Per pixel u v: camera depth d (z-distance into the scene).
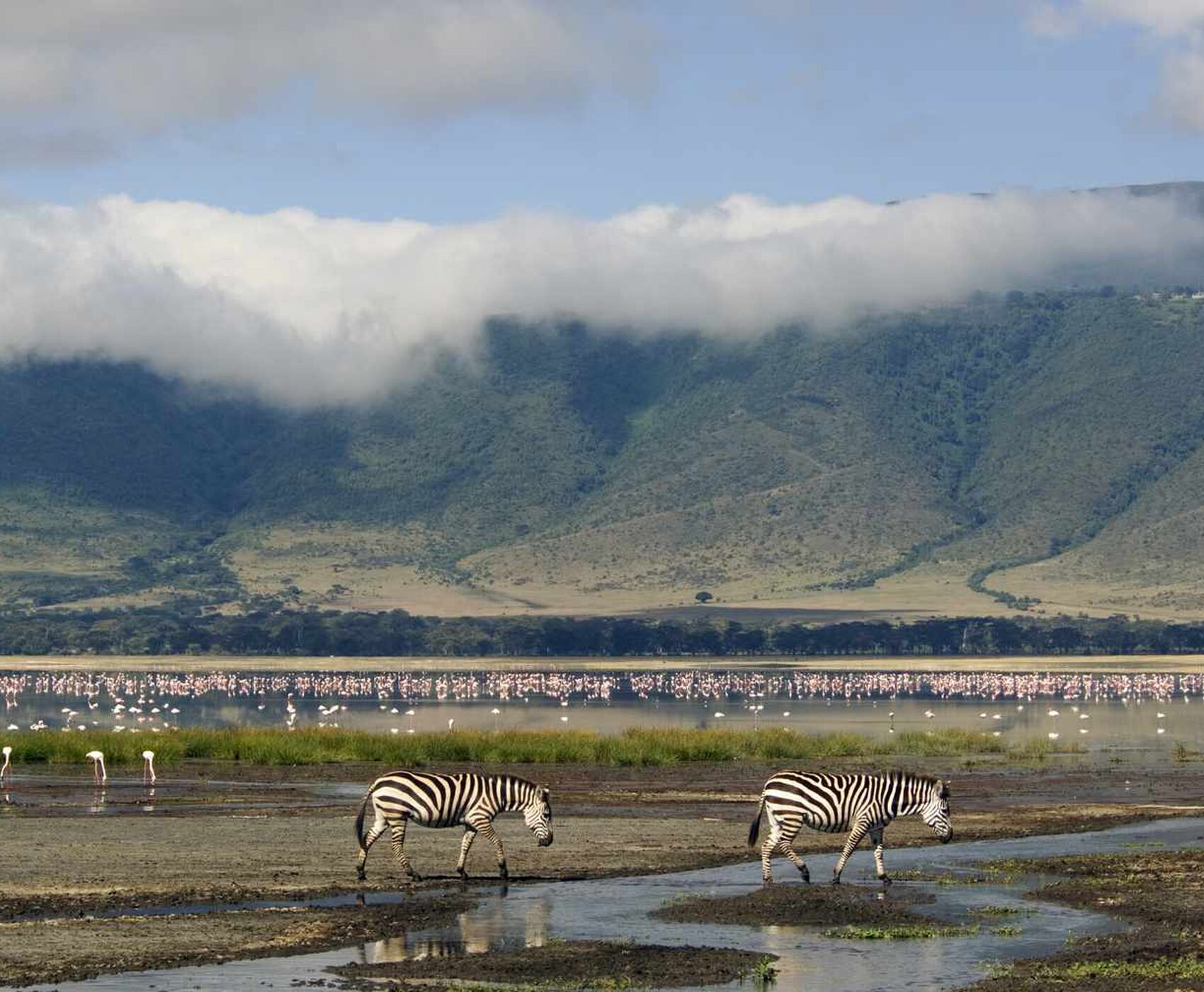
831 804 46.06
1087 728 140.88
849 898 43.81
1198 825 62.25
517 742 95.25
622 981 34.19
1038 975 34.75
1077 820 63.69
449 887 45.31
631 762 91.06
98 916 40.03
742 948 37.56
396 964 35.50
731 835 57.50
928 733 113.31
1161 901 43.53
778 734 103.94
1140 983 33.97
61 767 85.00
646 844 54.72
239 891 43.62
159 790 72.81
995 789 77.38
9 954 35.66
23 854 49.66
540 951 36.91
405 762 90.44
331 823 58.81
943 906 42.94
